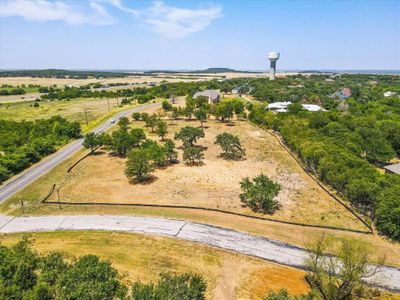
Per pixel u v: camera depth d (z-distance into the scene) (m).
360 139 65.19
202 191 46.84
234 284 27.48
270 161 60.97
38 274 23.30
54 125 81.38
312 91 158.62
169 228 36.53
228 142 62.62
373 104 111.44
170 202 43.16
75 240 34.12
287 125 79.62
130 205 42.34
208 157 63.41
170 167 57.38
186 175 53.31
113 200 43.91
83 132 85.69
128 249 32.41
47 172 55.41
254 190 40.16
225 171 55.41
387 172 51.34
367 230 36.34
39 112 115.56
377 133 67.56
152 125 87.25
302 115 92.25
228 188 48.06
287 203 42.97
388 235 35.38
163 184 49.44
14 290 20.05
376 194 38.59
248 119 101.25
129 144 64.56
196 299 21.84
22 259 23.48
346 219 38.72
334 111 97.56
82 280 20.38
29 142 69.19
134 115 99.25
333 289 25.98
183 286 21.23
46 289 19.75
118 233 35.53
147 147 62.69
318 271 26.83
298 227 36.94
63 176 53.34
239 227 36.88
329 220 38.47
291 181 50.84
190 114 101.56
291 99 133.25
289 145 69.44
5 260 23.12
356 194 40.56
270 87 170.25
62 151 69.12
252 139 78.06
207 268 29.55
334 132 70.94
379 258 31.02
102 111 116.62
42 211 40.94
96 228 36.66
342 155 52.38
